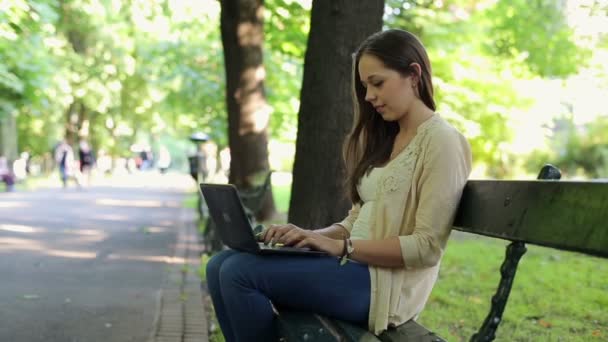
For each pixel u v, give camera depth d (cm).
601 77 1888
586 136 2723
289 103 1745
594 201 195
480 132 1719
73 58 3156
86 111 4228
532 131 1855
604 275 721
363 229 298
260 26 1193
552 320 517
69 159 2889
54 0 1670
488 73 1647
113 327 521
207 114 1967
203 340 488
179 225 1384
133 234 1191
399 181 285
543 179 238
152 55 1978
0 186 2980
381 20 534
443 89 1516
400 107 291
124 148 5997
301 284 281
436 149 273
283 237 286
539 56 1777
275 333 292
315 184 534
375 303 281
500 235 243
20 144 4331
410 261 270
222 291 289
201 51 1919
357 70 313
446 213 269
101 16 2952
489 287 674
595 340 459
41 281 712
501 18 1739
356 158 324
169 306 591
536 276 723
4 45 1764
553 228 212
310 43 539
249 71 1190
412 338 265
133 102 4194
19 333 500
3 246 991
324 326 270
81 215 1578
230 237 305
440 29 1458
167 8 1969
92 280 725
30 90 1961
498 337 470
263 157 1209
